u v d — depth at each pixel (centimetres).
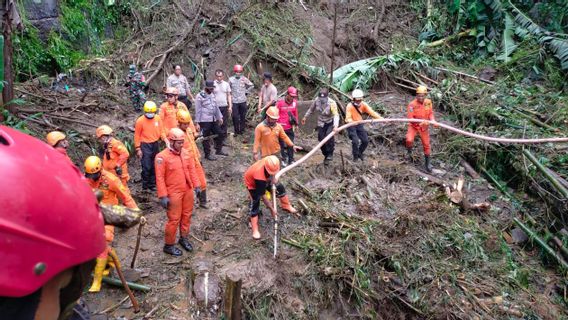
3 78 912
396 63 1523
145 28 1507
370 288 717
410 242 798
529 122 1212
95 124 1059
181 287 663
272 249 743
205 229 793
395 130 1238
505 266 816
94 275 628
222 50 1448
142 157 884
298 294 689
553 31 1569
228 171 1023
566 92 1404
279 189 800
